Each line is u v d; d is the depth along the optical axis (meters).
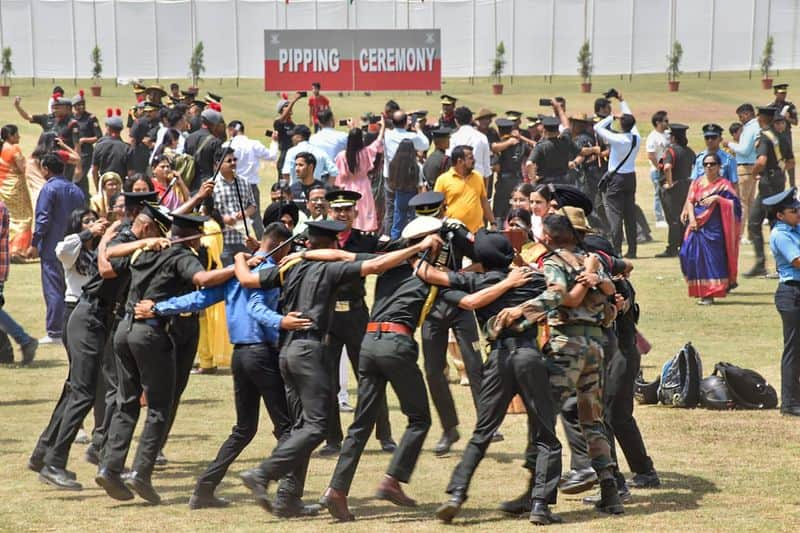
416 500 13.20
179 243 13.05
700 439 15.76
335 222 12.85
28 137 56.56
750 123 32.91
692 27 88.56
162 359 12.93
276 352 12.89
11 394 18.91
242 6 88.19
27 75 87.19
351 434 12.48
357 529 11.96
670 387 17.62
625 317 13.16
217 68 88.38
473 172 23.88
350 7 88.06
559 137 30.20
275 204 15.89
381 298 12.62
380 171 32.28
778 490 13.38
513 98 77.94
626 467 14.63
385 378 12.55
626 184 31.52
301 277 12.52
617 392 13.27
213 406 18.06
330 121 32.03
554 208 13.45
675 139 32.00
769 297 26.77
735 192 26.62
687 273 26.11
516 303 12.14
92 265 14.20
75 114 38.22
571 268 12.14
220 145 24.08
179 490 13.69
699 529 11.85
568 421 12.81
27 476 14.32
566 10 88.31
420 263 12.38
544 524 12.02
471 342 14.95
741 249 33.34
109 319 13.98
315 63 70.62
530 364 11.96
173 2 87.75
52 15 87.25
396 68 71.19
